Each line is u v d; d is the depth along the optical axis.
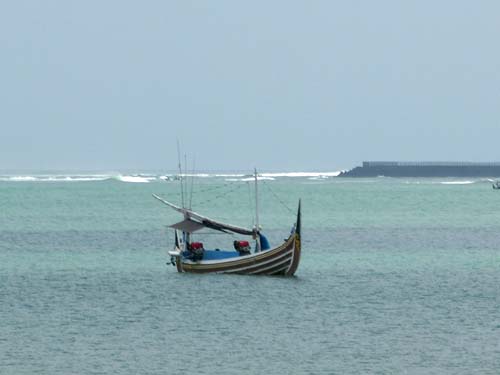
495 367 148.00
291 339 165.00
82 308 193.00
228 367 147.62
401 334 169.00
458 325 176.88
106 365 148.25
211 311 190.38
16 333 168.62
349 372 145.38
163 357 153.00
